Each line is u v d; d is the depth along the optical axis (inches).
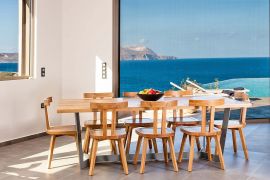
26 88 226.4
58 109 155.7
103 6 251.0
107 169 165.5
